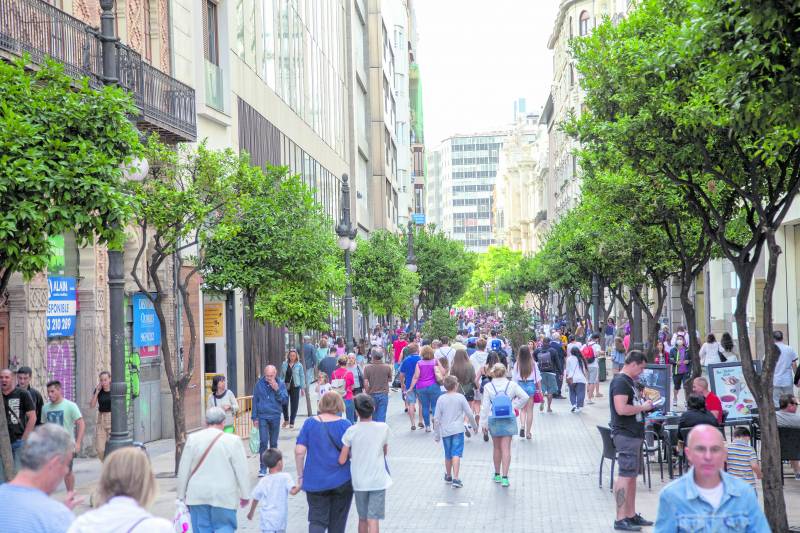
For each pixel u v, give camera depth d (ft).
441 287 233.35
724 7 32.96
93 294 65.26
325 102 173.88
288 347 135.44
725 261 124.98
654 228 77.10
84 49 58.18
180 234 53.06
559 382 110.63
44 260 35.45
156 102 72.02
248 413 76.18
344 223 105.29
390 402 112.98
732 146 42.75
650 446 51.93
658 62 41.14
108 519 16.94
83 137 37.73
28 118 35.58
